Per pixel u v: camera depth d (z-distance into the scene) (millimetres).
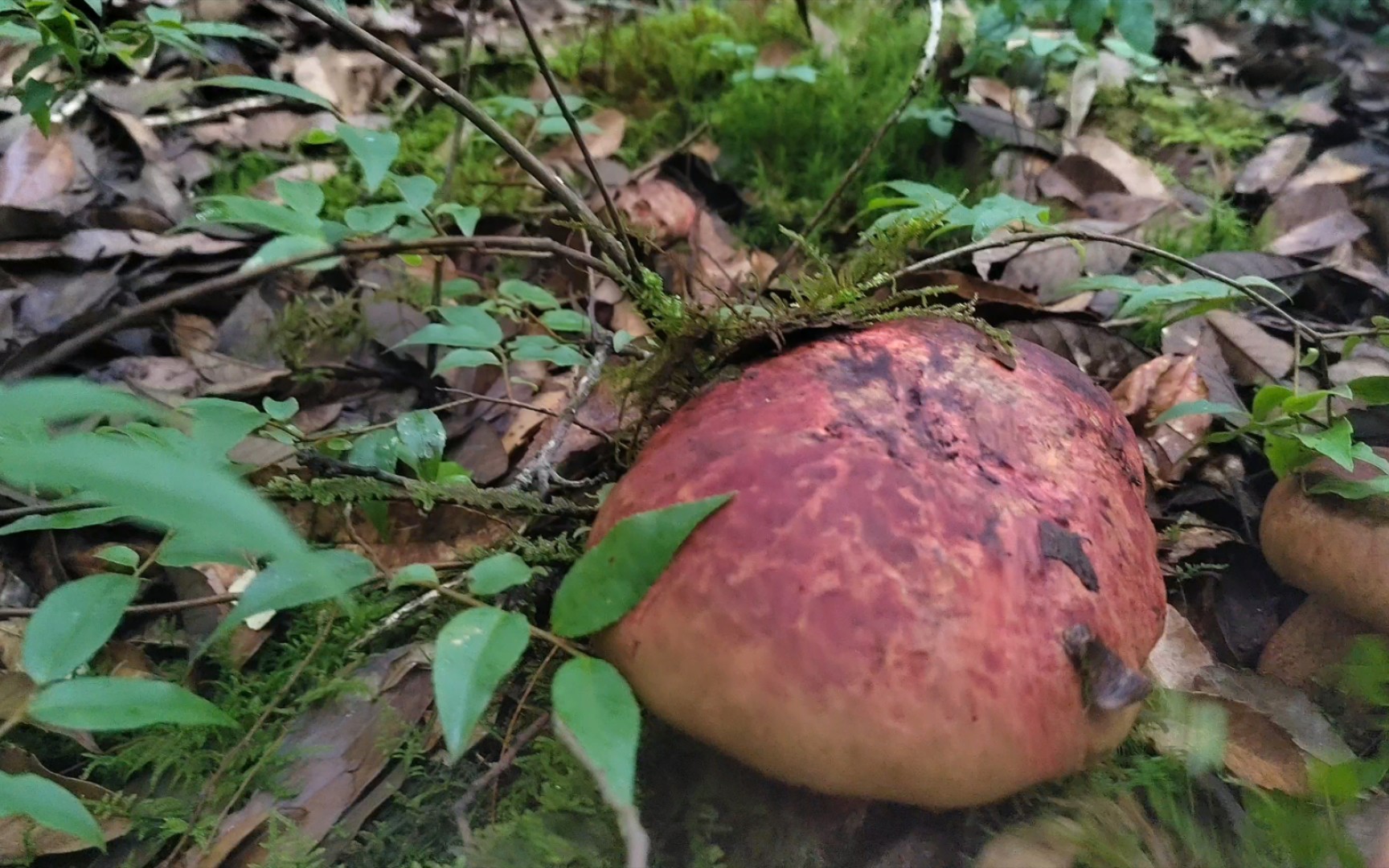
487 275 552
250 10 753
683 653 256
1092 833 284
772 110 679
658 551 253
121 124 620
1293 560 345
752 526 259
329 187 635
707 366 346
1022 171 653
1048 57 745
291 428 381
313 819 303
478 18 846
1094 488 298
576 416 415
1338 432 332
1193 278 541
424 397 500
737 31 792
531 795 311
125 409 203
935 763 244
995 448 291
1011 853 281
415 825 311
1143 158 699
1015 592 259
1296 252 584
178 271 535
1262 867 287
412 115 725
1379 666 324
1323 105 743
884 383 299
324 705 330
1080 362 475
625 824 208
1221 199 658
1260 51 863
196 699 250
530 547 335
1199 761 299
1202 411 382
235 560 304
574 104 568
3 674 324
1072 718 260
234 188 622
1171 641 361
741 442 280
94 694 240
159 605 327
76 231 540
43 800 230
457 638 236
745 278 560
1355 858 268
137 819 309
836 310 341
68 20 389
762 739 250
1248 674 354
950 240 559
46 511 317
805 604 248
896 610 247
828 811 302
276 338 509
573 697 228
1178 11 919
